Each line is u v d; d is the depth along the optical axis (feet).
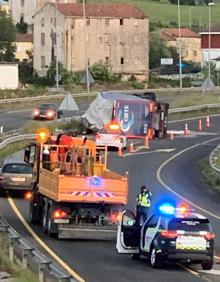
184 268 122.42
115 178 150.30
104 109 349.00
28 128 353.51
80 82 590.55
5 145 298.35
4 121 411.34
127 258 130.62
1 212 183.52
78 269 118.21
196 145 341.00
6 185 209.26
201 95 540.11
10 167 211.61
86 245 143.13
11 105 489.67
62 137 163.73
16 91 539.29
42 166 162.50
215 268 123.24
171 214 121.08
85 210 148.56
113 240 149.28
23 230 157.69
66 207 148.66
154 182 242.99
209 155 308.40
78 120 367.86
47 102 510.58
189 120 433.89
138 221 129.39
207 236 119.85
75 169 161.79
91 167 161.58
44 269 94.07
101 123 349.61
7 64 588.09
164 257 119.44
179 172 267.39
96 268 119.65
